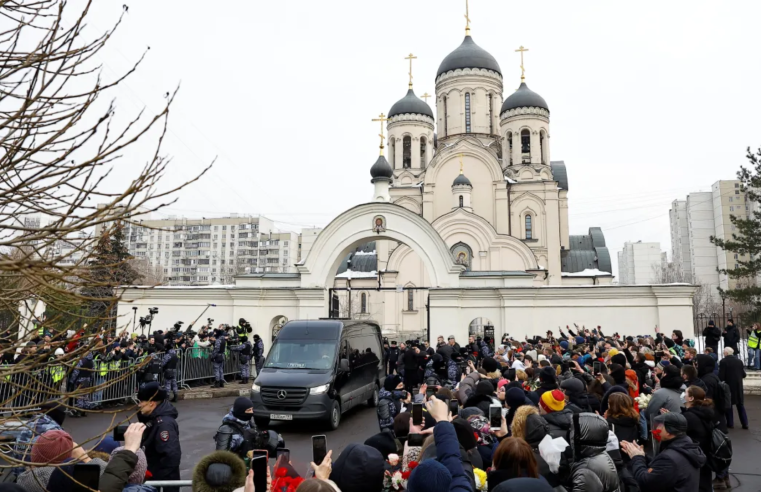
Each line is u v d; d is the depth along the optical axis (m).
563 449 6.08
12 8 4.41
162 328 29.70
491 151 47.59
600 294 26.69
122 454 4.79
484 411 8.38
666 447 6.39
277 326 30.17
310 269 28.77
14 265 3.52
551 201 48.28
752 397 20.62
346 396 16.25
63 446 4.96
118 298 4.35
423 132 55.12
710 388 11.33
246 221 114.25
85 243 4.26
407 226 28.27
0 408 4.25
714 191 101.56
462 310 27.84
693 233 103.56
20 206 4.15
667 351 15.12
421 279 45.34
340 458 4.88
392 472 5.75
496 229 46.88
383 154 37.69
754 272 35.91
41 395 7.19
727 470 9.88
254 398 14.83
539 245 47.94
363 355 18.45
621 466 7.16
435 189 48.12
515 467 4.90
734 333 21.64
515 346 20.28
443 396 8.23
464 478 4.28
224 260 113.94
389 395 10.10
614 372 10.40
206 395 20.48
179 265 114.81
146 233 116.25
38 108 4.25
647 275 126.31
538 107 51.22
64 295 4.04
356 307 55.94
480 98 53.25
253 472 4.10
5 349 4.27
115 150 4.26
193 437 13.94
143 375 17.77
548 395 7.24
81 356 4.44
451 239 43.22
